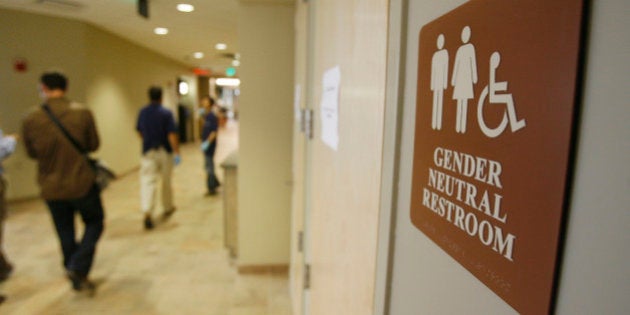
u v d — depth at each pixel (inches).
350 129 32.5
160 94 136.9
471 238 14.2
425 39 18.2
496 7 12.5
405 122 21.1
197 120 460.4
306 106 65.5
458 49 15.0
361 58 29.0
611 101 8.9
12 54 170.2
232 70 447.2
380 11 24.6
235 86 673.0
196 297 94.0
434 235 17.3
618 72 8.8
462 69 14.7
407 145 20.8
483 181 13.4
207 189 205.8
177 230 139.6
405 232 21.1
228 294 95.8
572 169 9.9
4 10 165.6
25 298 90.5
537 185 11.0
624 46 8.6
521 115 11.5
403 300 21.4
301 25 74.7
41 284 97.1
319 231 50.3
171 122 141.0
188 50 282.0
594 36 9.3
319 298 50.0
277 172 103.9
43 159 83.5
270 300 93.6
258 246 107.0
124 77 236.1
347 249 33.7
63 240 90.0
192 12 157.9
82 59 186.1
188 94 434.3
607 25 9.0
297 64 84.4
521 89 11.5
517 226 11.8
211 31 202.4
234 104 839.1
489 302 13.3
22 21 169.9
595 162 9.3
